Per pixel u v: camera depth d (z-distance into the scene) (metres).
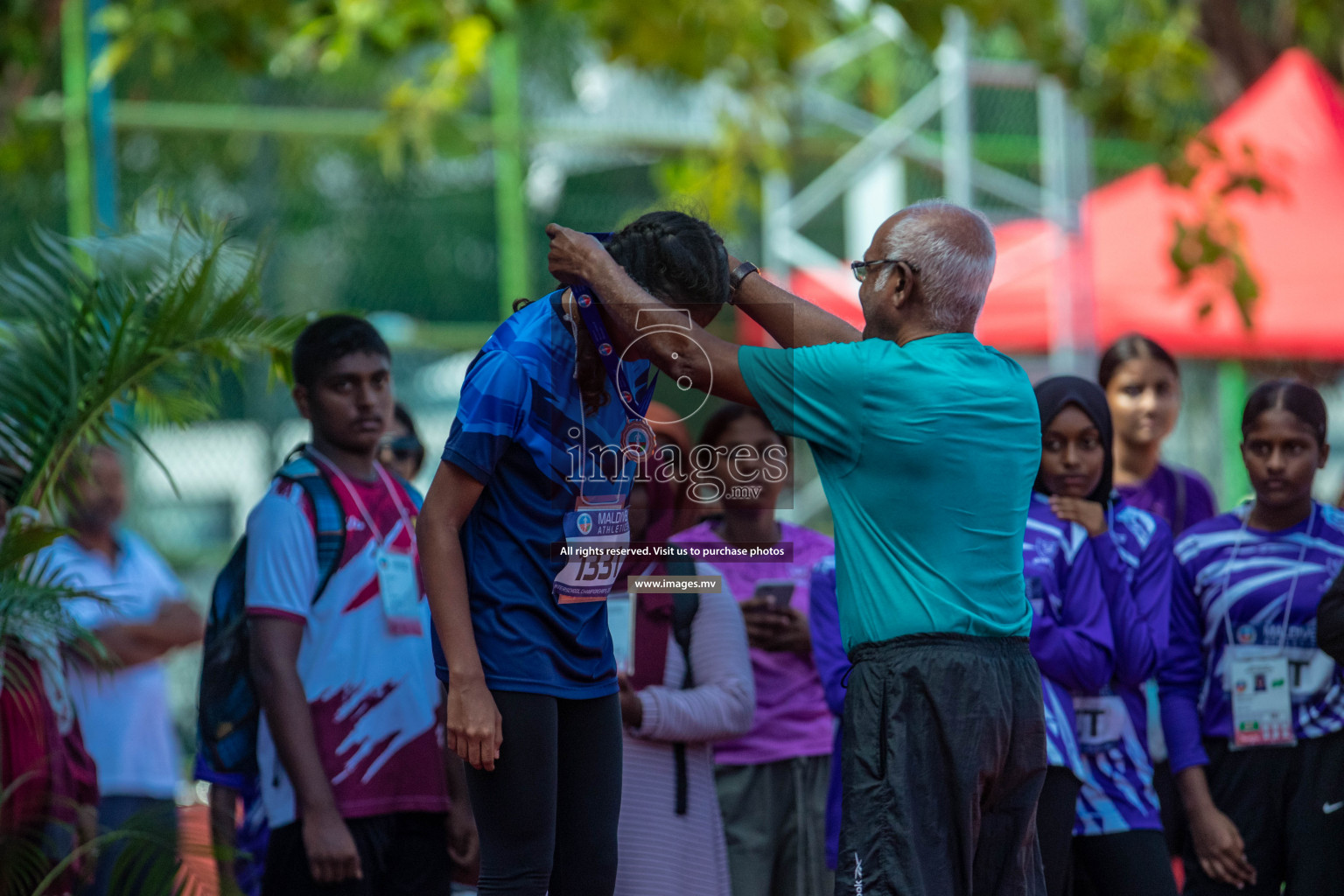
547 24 36.59
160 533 32.34
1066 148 29.94
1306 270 33.59
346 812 13.46
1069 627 13.33
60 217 31.38
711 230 10.52
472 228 36.91
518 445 10.01
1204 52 29.44
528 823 9.98
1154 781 16.55
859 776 10.48
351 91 39.97
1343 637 13.20
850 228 38.28
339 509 13.87
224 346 14.61
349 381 14.06
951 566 10.52
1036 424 11.01
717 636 14.13
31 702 13.51
